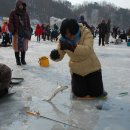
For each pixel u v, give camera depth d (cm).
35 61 761
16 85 473
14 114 345
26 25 664
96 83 411
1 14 6091
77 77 412
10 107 368
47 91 443
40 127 310
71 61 410
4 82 400
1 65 410
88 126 315
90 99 408
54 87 468
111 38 2766
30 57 858
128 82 528
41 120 329
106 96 426
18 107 368
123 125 321
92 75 408
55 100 400
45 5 7738
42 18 7469
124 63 796
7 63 706
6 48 1199
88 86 414
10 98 404
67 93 434
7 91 422
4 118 333
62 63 726
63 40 388
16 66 659
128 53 1138
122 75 597
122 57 961
